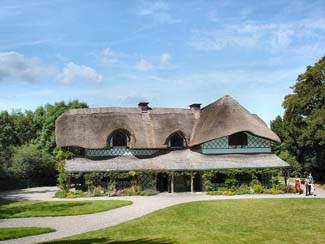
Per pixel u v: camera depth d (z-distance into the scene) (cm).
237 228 2225
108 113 4928
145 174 4462
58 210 3030
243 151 4638
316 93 5088
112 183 4306
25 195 4394
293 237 1986
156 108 5219
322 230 2159
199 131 4772
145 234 2105
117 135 4728
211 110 4894
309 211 2806
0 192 4981
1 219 2664
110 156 4672
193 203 3231
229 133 4488
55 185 6038
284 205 3102
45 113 8094
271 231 2133
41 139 7200
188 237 2000
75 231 2241
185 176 4631
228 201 3362
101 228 2323
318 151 5244
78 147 4656
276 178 4394
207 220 2494
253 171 4350
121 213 2881
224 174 4428
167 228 2261
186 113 5200
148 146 4697
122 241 1934
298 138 5338
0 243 1925
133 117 4953
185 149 4809
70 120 4825
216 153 4597
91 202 3484
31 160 5819
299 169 5597
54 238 2045
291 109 5425
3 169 5466
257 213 2731
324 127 4838
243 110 4744
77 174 4278
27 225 2419
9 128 7488
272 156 4612
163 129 4884
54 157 6669
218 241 1902
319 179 5569
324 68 5128
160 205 3256
